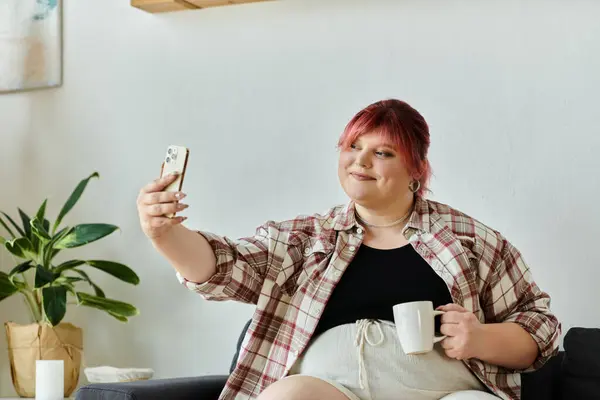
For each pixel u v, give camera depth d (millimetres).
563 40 2299
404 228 1768
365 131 1728
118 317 2566
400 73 2449
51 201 2855
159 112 2732
